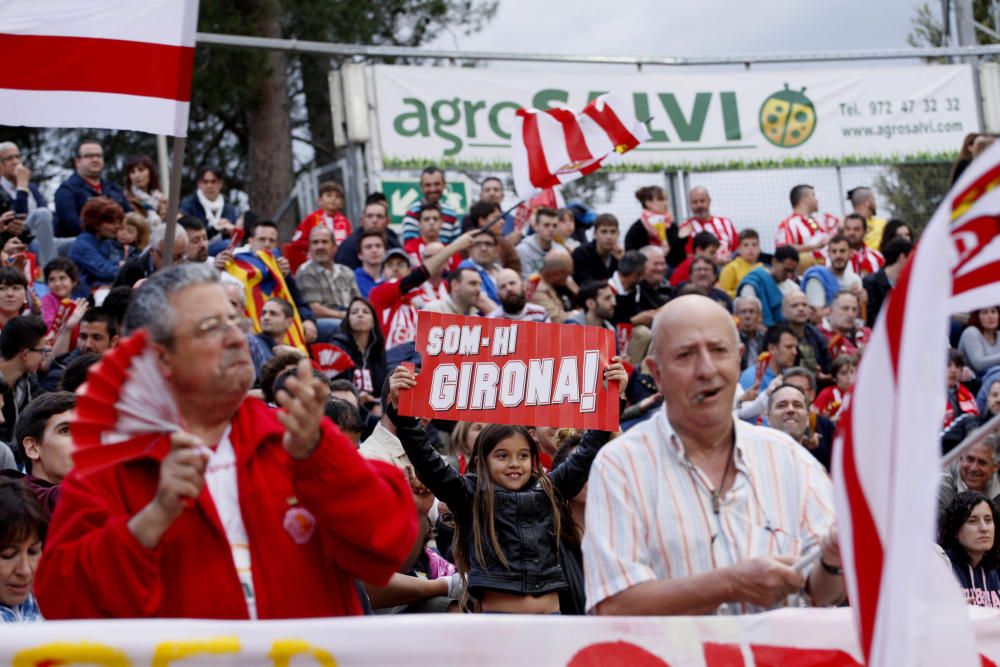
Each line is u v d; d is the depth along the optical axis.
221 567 3.19
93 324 6.66
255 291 9.90
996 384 8.61
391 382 5.32
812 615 3.45
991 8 17.84
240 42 13.38
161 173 17.09
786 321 10.68
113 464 3.00
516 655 3.26
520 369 5.32
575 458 5.43
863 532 2.80
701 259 11.78
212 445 3.29
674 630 3.39
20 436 5.03
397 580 5.44
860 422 2.82
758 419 8.46
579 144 7.76
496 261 11.33
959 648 3.03
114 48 5.57
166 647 3.01
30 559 4.09
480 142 14.08
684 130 14.74
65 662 2.96
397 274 10.88
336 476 3.12
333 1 20.81
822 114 15.17
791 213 14.52
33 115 5.54
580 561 5.44
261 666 3.07
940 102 15.52
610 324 10.31
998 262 2.89
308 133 22.83
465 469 6.64
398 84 13.90
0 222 9.66
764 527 3.63
